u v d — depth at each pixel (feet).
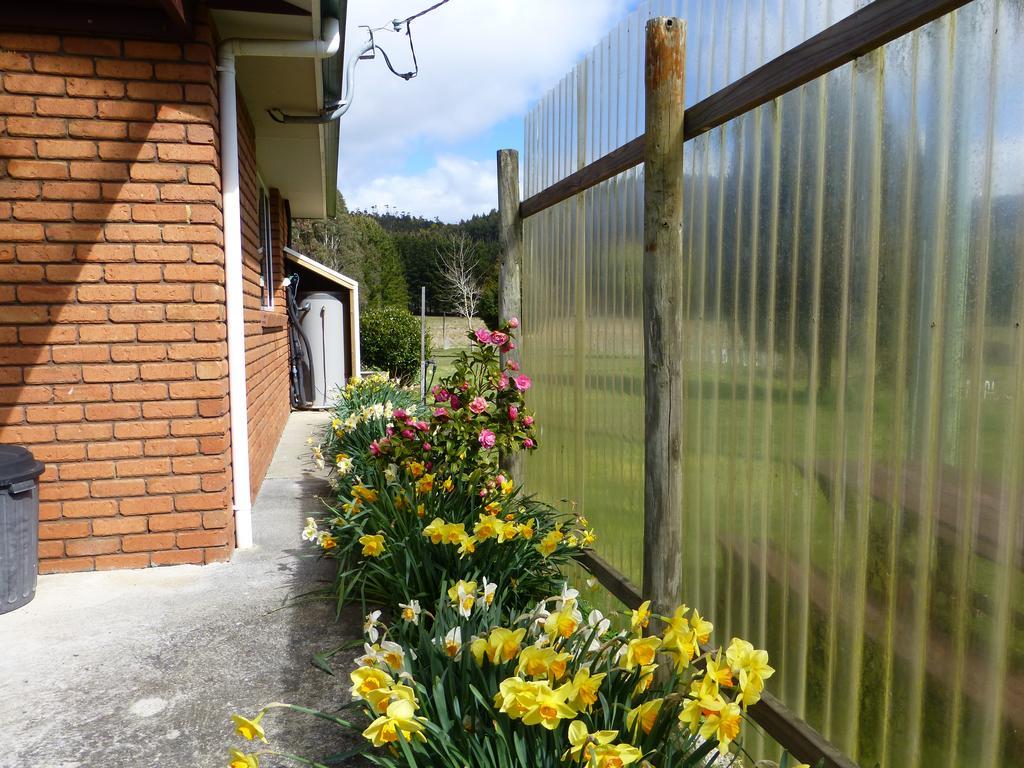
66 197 11.43
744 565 7.44
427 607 9.45
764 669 5.55
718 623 7.93
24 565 10.46
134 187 11.60
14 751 7.06
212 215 11.86
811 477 6.45
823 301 6.26
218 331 12.11
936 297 5.17
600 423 10.98
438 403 12.19
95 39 11.30
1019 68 4.57
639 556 9.85
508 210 14.16
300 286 39.99
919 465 5.34
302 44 13.00
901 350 5.47
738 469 7.50
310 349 36.60
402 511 11.23
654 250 8.11
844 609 6.10
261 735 5.44
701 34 7.95
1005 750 4.74
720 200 7.72
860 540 5.90
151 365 11.92
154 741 7.23
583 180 10.90
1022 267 4.56
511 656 6.13
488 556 9.78
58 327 11.58
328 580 11.50
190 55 11.60
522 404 12.12
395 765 5.82
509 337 12.24
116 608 10.46
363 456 15.93
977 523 4.89
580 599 10.11
